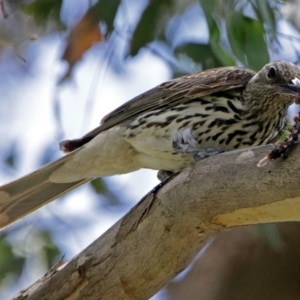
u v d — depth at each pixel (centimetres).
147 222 862
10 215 1090
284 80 1046
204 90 1045
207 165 820
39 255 1441
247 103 1053
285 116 1092
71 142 1123
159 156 1067
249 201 792
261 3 1069
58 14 1311
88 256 898
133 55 1245
